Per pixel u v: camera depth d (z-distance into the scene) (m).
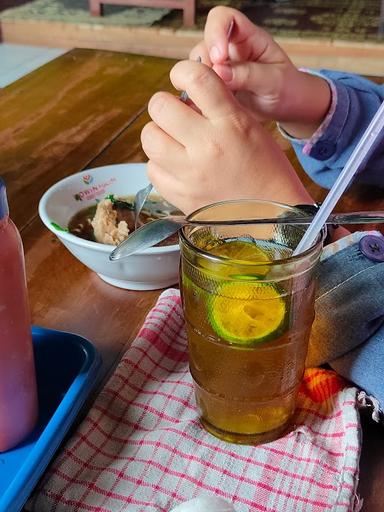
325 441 0.54
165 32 2.82
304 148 0.98
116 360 0.63
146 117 1.18
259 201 0.55
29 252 0.79
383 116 0.51
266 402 0.52
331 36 2.70
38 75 1.38
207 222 0.53
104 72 1.40
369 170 0.93
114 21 3.00
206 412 0.54
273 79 0.93
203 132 0.68
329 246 0.62
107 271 0.70
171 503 0.49
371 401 0.56
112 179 0.87
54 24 2.99
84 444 0.53
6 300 0.48
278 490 0.50
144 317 0.69
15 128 1.13
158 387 0.59
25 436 0.54
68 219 0.80
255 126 0.69
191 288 0.51
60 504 0.48
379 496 0.50
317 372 0.60
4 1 3.43
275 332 0.50
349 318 0.58
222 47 0.87
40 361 0.61
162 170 0.72
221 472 0.51
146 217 0.81
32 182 0.94
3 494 0.47
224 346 0.50
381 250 0.62
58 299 0.71
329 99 0.99
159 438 0.54
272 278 0.49
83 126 1.14
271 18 2.98
